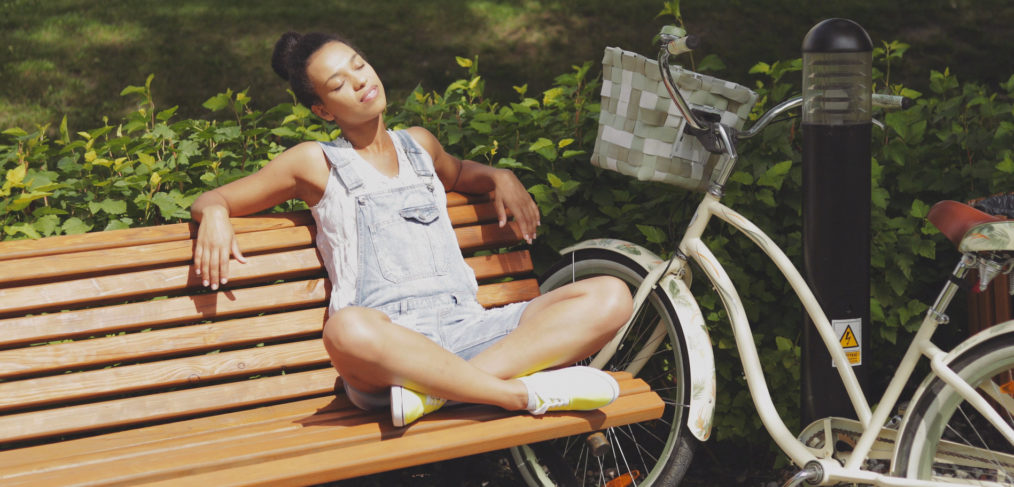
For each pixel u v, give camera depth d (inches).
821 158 107.7
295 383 109.3
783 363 124.4
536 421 95.7
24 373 101.0
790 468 133.9
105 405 102.6
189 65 340.5
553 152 124.8
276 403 111.3
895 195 134.8
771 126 127.1
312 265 113.1
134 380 104.2
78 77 330.3
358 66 107.1
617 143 117.9
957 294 136.8
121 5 392.5
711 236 127.6
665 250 129.2
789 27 374.6
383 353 92.2
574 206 131.5
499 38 370.6
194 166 123.1
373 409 102.0
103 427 102.0
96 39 358.0
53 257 105.0
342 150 109.8
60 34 361.4
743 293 126.3
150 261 107.5
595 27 378.3
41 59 339.9
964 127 141.2
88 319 103.8
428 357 93.1
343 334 92.1
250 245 111.0
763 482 132.2
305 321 111.5
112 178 118.5
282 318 110.7
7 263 103.5
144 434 101.2
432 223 110.3
